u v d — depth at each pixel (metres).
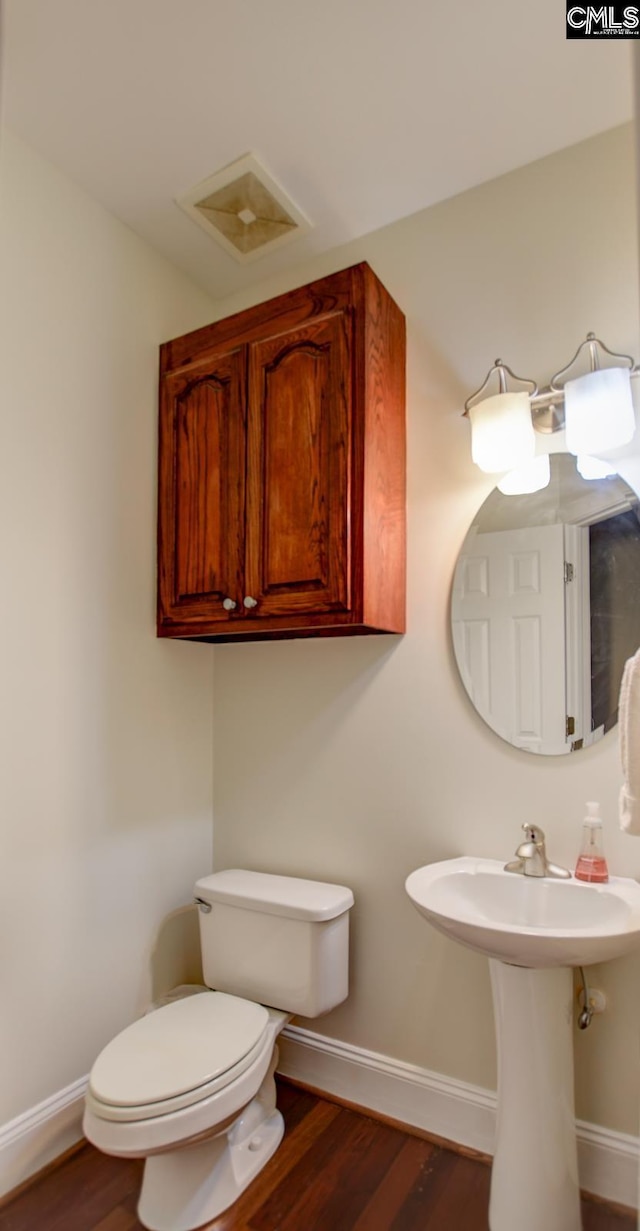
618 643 1.59
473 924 1.27
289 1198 1.50
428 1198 1.50
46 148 1.72
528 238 1.77
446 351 1.88
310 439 1.72
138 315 2.04
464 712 1.77
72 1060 1.70
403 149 1.73
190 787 2.15
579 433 1.55
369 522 1.67
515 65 1.49
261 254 2.14
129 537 1.97
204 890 1.90
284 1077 1.96
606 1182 1.47
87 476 1.84
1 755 1.58
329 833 1.97
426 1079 1.74
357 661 1.96
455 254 1.89
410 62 1.49
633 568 1.58
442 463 1.86
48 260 1.76
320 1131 1.73
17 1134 1.54
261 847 2.11
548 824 1.63
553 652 1.67
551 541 1.69
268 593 1.76
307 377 1.74
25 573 1.66
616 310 1.64
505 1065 1.41
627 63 1.48
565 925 1.46
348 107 1.60
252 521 1.81
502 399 1.64
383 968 1.84
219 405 1.92
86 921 1.77
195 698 2.19
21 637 1.64
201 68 1.50
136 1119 1.27
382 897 1.86
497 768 1.71
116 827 1.88
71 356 1.81
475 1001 1.69
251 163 1.77
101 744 1.84
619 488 1.61
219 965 1.87
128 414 1.98
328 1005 1.73
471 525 1.80
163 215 1.97
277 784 2.09
